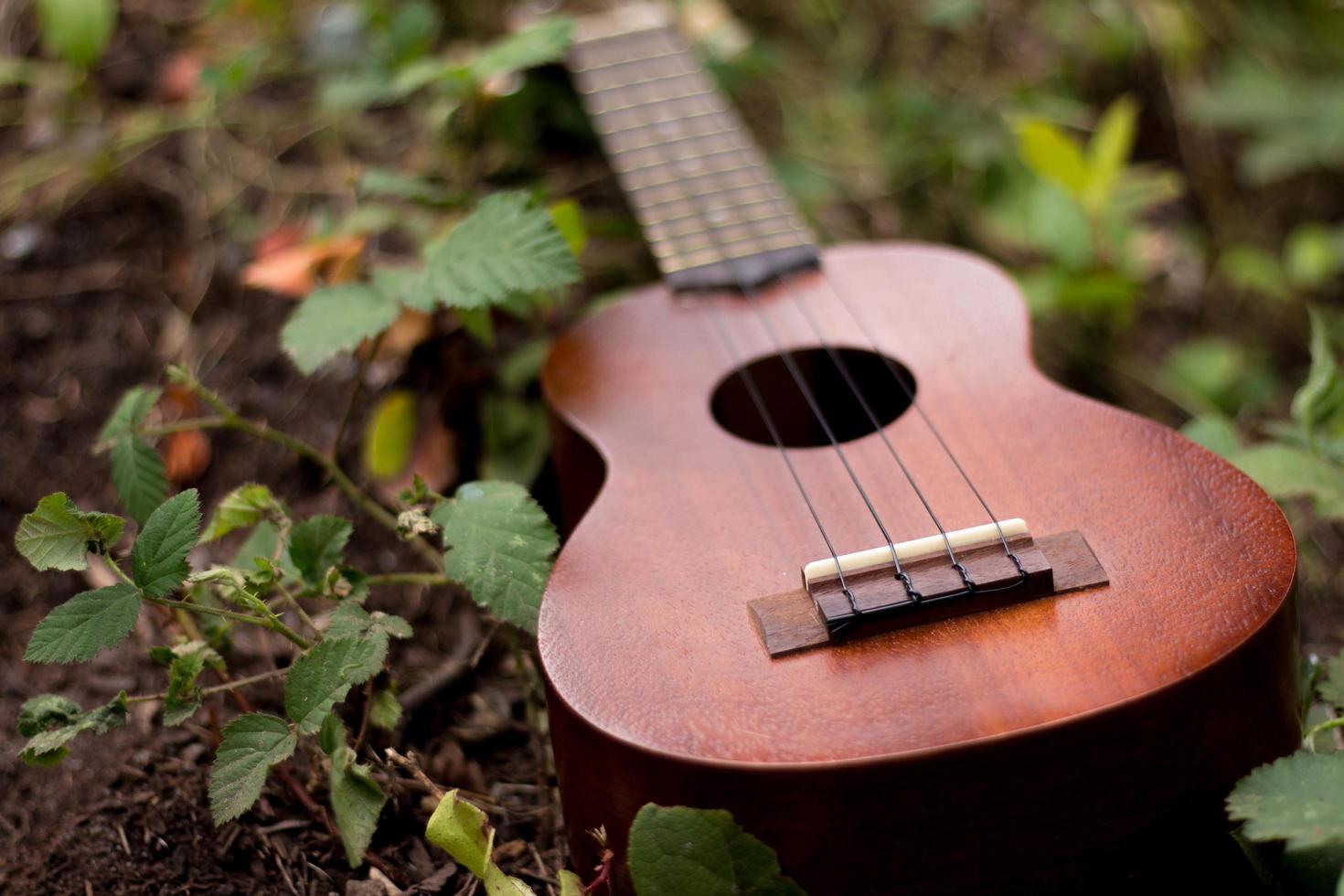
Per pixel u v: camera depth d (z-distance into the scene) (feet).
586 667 1.49
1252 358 2.87
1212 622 1.47
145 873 1.67
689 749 1.42
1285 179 3.19
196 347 2.26
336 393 2.23
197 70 2.46
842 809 1.41
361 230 2.07
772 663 1.47
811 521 1.61
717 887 1.41
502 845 1.73
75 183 2.39
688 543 1.60
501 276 1.73
